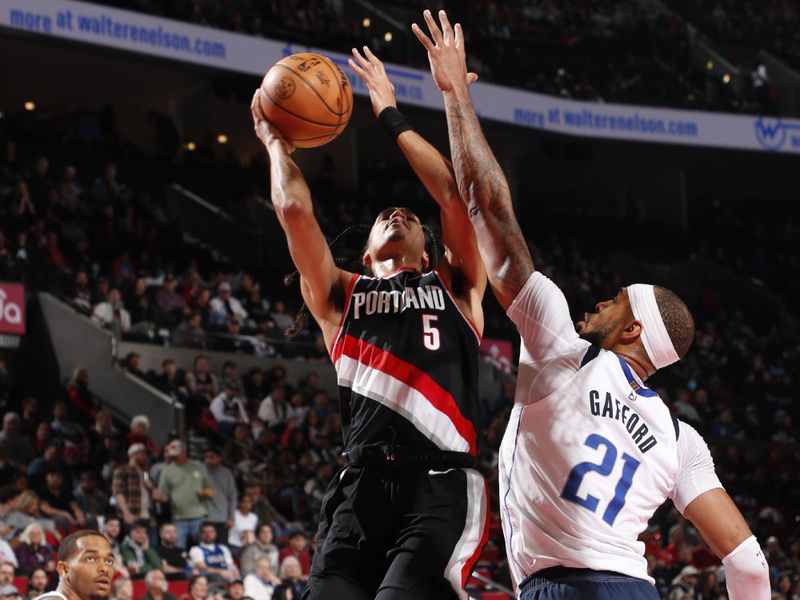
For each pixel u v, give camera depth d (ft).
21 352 52.13
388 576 10.70
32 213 55.98
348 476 11.28
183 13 67.41
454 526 10.89
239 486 43.91
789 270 92.53
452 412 11.26
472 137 10.59
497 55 83.87
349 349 11.51
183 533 37.96
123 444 43.75
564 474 9.67
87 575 14.30
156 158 71.20
